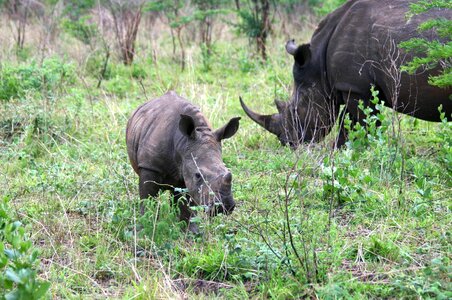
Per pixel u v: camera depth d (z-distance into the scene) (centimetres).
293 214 1173
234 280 979
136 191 1269
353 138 1367
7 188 1315
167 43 2716
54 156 1499
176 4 2700
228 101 1875
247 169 1431
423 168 1295
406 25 1376
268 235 1073
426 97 1360
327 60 1523
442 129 1425
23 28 2483
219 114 1727
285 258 959
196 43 2647
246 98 1933
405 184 1257
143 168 1106
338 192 1203
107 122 1706
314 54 1543
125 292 934
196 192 1019
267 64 2269
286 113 1552
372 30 1437
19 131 1620
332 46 1508
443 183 1266
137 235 1070
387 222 1119
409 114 1420
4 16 2819
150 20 2967
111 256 1036
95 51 2370
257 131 1658
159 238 1045
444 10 1359
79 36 2455
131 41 2428
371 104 1486
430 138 1521
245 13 2491
